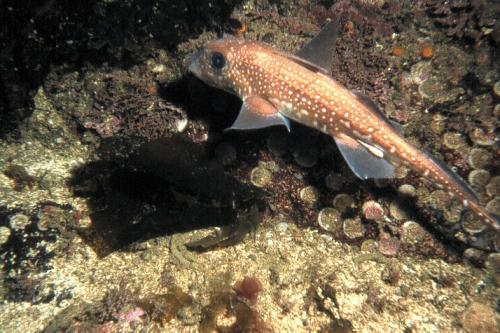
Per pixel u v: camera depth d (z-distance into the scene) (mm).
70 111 538
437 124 492
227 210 478
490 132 480
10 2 438
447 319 424
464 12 541
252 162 511
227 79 420
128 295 429
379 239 487
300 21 555
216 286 440
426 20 555
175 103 512
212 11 517
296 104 396
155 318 416
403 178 485
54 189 498
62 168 521
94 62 519
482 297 440
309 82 386
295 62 388
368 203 489
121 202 460
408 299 442
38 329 403
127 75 528
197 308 424
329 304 437
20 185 493
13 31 457
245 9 562
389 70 514
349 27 544
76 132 547
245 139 504
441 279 459
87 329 402
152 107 514
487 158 475
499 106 487
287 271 466
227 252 479
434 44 536
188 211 469
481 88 499
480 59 513
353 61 515
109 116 532
